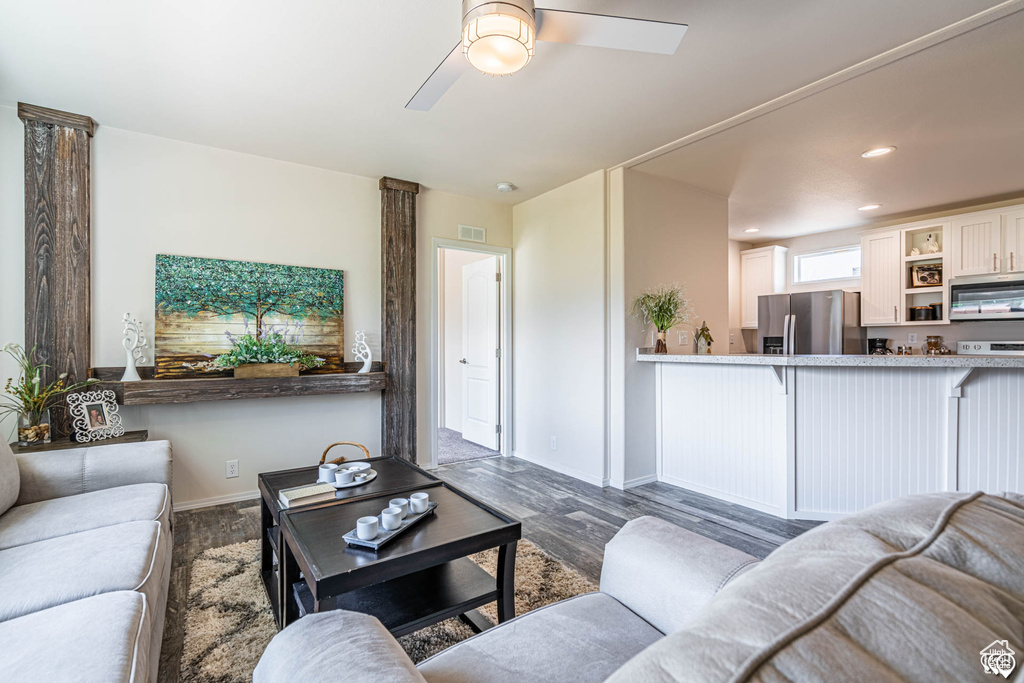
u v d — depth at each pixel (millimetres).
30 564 1468
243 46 2215
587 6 1946
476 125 3041
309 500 2000
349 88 2592
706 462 3580
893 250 5152
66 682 953
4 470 1941
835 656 427
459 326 6051
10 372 2742
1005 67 2379
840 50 2256
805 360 2912
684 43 2197
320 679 750
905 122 2990
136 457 2338
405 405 4055
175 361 3166
